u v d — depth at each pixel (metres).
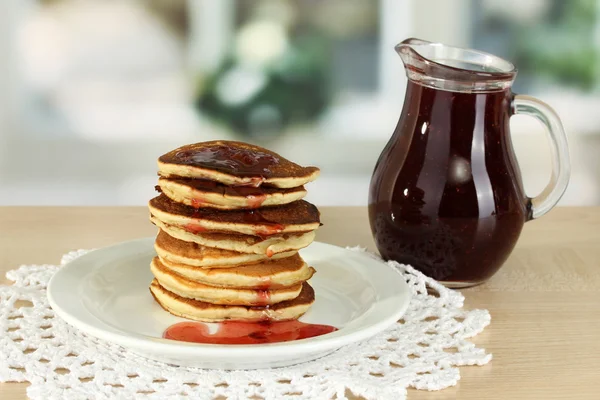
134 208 1.09
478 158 0.88
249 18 1.93
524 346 0.83
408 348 0.81
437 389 0.77
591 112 2.04
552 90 2.02
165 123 2.02
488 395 0.77
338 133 2.02
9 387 0.76
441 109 0.88
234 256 0.82
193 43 1.95
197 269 0.83
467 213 0.88
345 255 0.92
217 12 1.92
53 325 0.83
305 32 1.94
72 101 2.00
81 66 1.97
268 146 2.02
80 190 2.05
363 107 2.00
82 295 0.84
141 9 1.94
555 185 0.92
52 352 0.79
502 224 0.89
